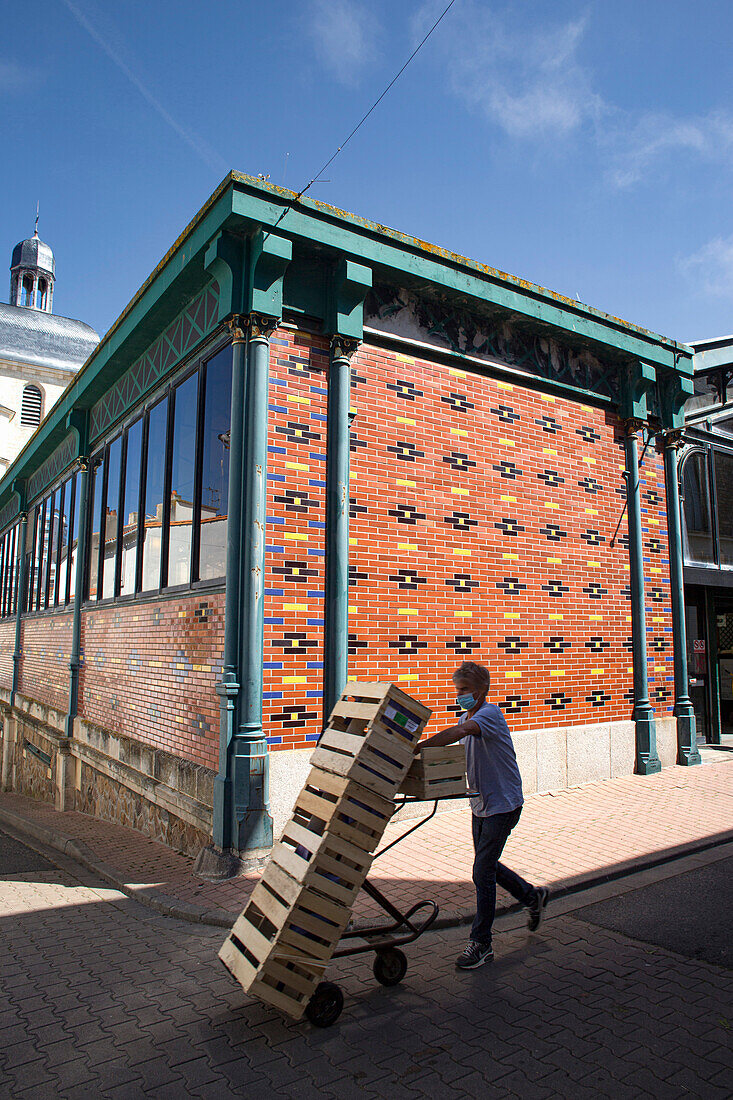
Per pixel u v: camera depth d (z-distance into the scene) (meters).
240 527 6.09
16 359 45.34
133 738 8.62
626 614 9.21
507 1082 2.97
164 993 3.88
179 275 7.02
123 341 8.78
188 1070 3.11
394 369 7.31
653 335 9.55
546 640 8.27
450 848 6.11
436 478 7.49
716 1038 3.29
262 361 6.21
